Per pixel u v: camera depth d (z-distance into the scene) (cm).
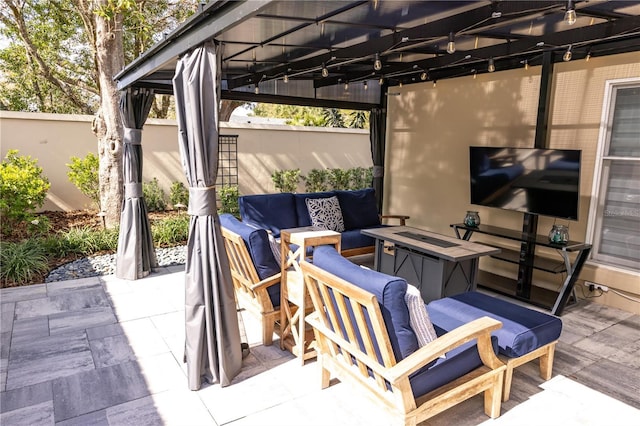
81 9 652
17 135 691
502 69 497
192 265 269
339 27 330
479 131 536
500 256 460
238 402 259
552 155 412
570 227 447
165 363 304
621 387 282
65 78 978
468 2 269
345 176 1006
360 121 1524
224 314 274
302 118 1595
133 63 374
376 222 602
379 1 259
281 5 264
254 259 312
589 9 300
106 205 657
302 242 286
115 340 337
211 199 268
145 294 438
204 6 223
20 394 263
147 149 793
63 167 734
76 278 486
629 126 399
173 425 237
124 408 251
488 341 232
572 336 358
